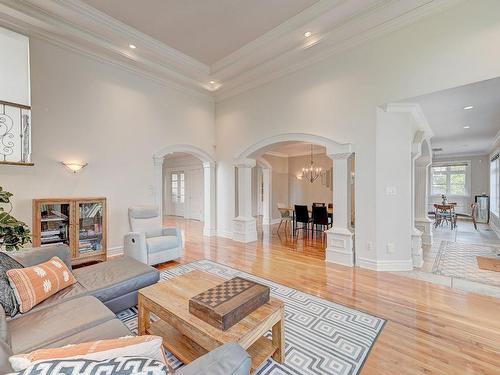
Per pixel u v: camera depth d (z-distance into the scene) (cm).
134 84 490
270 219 874
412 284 322
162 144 535
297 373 172
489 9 284
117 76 464
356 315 247
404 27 342
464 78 299
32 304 177
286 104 488
